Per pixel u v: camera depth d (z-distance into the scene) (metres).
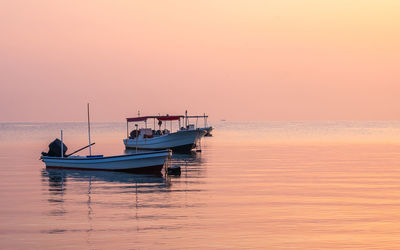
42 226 25.03
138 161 48.91
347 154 71.88
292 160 61.38
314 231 23.73
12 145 105.25
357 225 24.89
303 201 31.25
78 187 38.69
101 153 82.38
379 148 86.94
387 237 22.72
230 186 37.97
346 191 35.19
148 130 89.62
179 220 26.06
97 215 27.48
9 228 24.67
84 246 21.48
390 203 30.53
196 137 79.38
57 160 53.81
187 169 51.03
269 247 21.22
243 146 95.56
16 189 37.72
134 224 25.25
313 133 179.62
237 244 21.64
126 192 35.78
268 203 30.64
